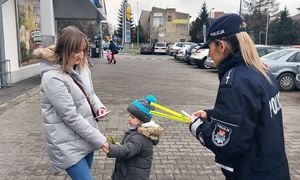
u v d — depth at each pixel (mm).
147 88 11609
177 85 12586
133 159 2924
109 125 6578
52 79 2492
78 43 2537
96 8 18797
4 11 11219
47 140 2619
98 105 2982
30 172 4340
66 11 20125
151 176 4262
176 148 5363
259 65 1942
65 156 2576
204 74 16844
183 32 83688
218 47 2004
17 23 12102
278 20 67188
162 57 33625
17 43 12234
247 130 1798
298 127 6812
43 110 2594
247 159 1899
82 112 2648
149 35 85438
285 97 10664
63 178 4160
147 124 2910
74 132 2609
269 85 1910
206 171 4465
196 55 20359
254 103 1801
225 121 1819
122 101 9078
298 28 65438
